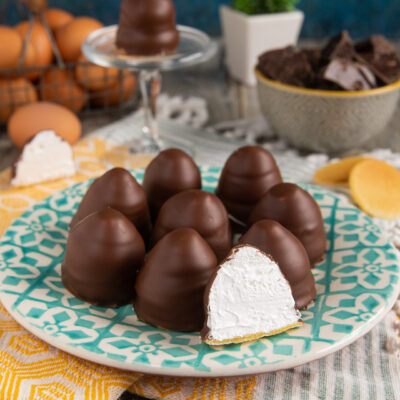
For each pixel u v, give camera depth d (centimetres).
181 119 84
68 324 51
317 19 109
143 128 78
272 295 50
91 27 82
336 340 50
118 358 49
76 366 51
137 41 71
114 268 53
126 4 71
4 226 63
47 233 60
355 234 59
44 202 62
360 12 109
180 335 52
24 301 53
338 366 52
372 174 69
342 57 75
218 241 56
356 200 66
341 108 72
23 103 79
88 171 72
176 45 73
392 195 67
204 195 56
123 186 57
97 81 82
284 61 75
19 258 57
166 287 52
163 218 56
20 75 79
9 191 69
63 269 55
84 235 54
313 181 71
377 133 77
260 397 50
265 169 61
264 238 53
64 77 81
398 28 110
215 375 48
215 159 75
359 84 72
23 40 79
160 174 61
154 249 53
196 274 52
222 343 50
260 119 83
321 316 52
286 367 49
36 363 51
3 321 54
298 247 54
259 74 77
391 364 52
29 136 72
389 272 55
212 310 50
